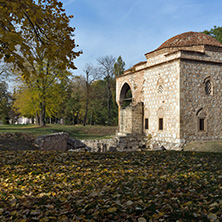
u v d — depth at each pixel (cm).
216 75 2411
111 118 5722
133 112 2822
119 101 3456
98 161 1114
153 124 2641
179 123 2217
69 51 746
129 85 3178
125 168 987
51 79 3669
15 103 4141
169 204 564
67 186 721
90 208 556
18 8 622
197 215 505
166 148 2359
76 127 4381
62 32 757
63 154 1265
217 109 2405
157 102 2567
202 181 773
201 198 612
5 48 618
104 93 6531
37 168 955
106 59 5769
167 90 2402
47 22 728
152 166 1040
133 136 2734
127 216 501
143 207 550
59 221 478
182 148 2186
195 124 2286
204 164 1086
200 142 2158
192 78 2288
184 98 2244
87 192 663
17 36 596
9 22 664
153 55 2673
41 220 480
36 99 3766
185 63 2259
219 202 564
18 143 2261
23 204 572
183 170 966
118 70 5897
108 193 651
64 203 581
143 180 793
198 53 2314
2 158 1145
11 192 666
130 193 650
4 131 2652
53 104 4038
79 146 2966
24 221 475
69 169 942
